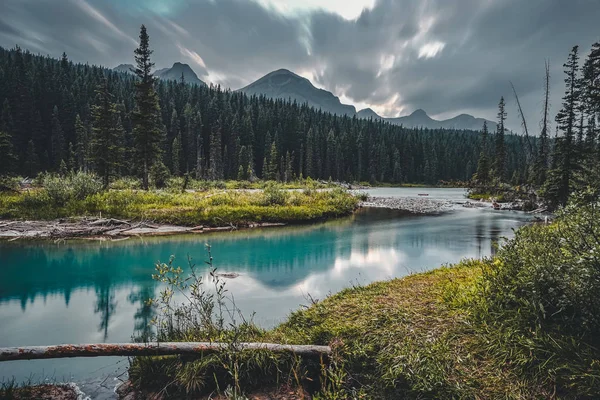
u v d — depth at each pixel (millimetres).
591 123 26453
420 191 68875
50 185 19969
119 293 8758
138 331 6543
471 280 6348
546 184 27953
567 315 4086
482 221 22984
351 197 31938
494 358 3805
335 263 11836
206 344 4359
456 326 4492
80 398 4258
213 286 9211
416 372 3658
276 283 9531
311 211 23328
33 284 9445
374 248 14344
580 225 4027
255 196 25859
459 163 113438
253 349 4262
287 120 104875
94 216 18156
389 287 6574
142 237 16031
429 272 8062
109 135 31750
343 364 4062
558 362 3473
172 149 74500
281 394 3898
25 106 64750
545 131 35938
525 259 4777
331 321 5074
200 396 3957
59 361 5387
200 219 19047
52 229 16094
